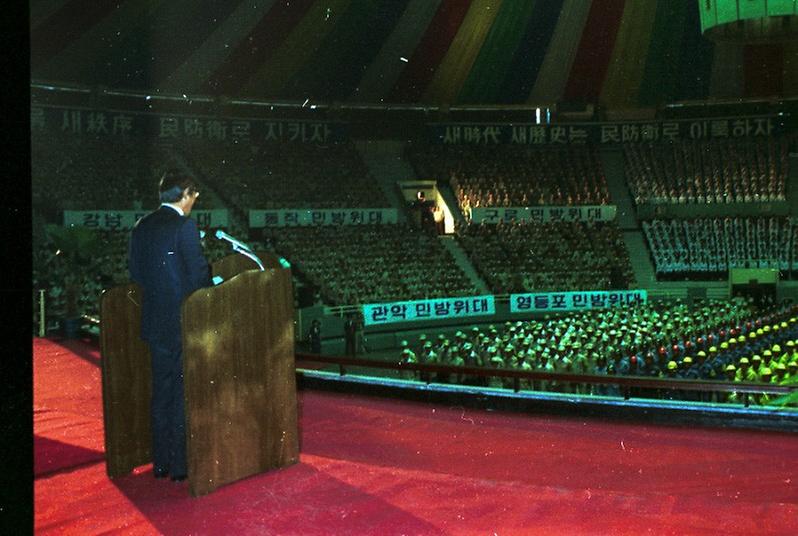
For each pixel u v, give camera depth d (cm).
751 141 3644
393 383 734
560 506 356
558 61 3581
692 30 3406
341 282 2717
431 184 3534
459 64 3572
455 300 2708
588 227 3397
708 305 2630
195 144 3278
